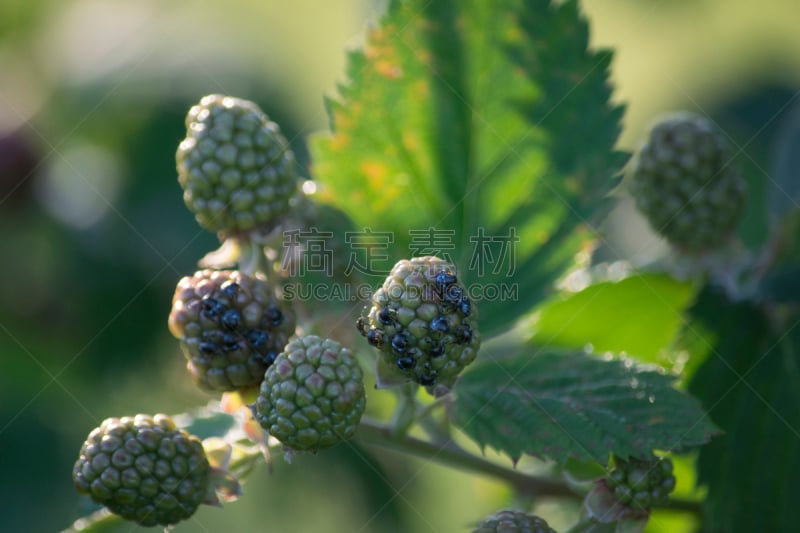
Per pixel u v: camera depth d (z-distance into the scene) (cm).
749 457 44
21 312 50
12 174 50
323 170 44
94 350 49
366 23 44
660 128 45
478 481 48
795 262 45
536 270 44
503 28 44
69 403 49
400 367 41
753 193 49
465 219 44
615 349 45
